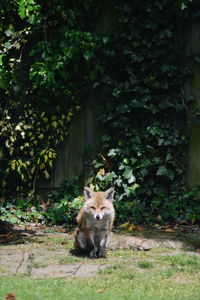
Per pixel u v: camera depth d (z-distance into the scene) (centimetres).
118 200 1178
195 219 1110
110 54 1211
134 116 1225
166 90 1214
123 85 1211
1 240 948
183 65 1213
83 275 684
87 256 816
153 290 600
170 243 914
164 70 1191
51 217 1122
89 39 1201
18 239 960
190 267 724
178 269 709
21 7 1125
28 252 843
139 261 773
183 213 1134
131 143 1213
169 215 1126
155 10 1199
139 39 1207
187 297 566
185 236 974
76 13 1225
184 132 1209
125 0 1220
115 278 658
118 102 1224
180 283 640
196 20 1202
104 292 580
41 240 945
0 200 1211
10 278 635
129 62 1223
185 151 1206
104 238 812
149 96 1202
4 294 549
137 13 1211
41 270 717
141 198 1202
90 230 803
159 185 1207
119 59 1224
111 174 1202
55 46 1226
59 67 1195
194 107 1192
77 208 1139
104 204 798
